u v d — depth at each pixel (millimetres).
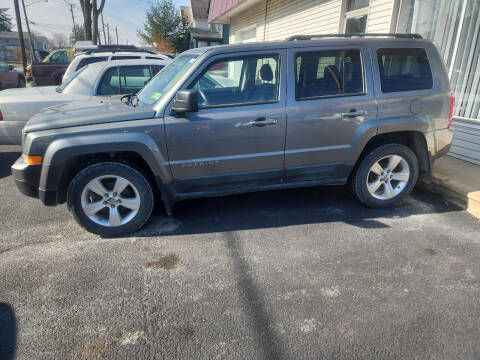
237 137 3410
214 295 2619
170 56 8828
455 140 5586
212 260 3072
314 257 3098
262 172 3607
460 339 2184
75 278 2830
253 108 3402
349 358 2055
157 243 3367
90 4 21531
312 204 4207
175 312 2445
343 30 7852
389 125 3643
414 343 2156
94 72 5895
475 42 5512
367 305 2490
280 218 3854
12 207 4277
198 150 3379
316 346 2141
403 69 3707
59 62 13281
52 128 3186
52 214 4070
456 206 4105
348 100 3555
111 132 3193
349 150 3680
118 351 2125
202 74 3334
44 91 6121
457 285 2699
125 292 2660
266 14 11852
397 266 2949
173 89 3328
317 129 3539
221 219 3848
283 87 3449
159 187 3439
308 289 2670
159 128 3252
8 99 5473
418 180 4656
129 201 3439
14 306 2516
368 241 3354
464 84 5746
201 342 2184
